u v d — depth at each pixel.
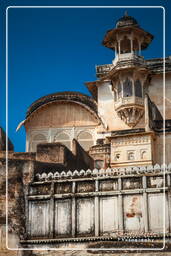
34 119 41.53
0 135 30.22
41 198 21.77
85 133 40.50
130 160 28.64
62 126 40.94
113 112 40.84
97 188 21.31
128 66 39.50
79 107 41.16
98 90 41.75
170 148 28.94
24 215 21.64
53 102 41.06
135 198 20.70
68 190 21.67
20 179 22.16
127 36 41.41
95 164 32.47
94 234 20.64
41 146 24.92
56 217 21.36
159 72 40.31
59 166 24.27
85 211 21.11
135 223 20.34
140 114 39.84
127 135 28.98
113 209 20.80
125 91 39.84
